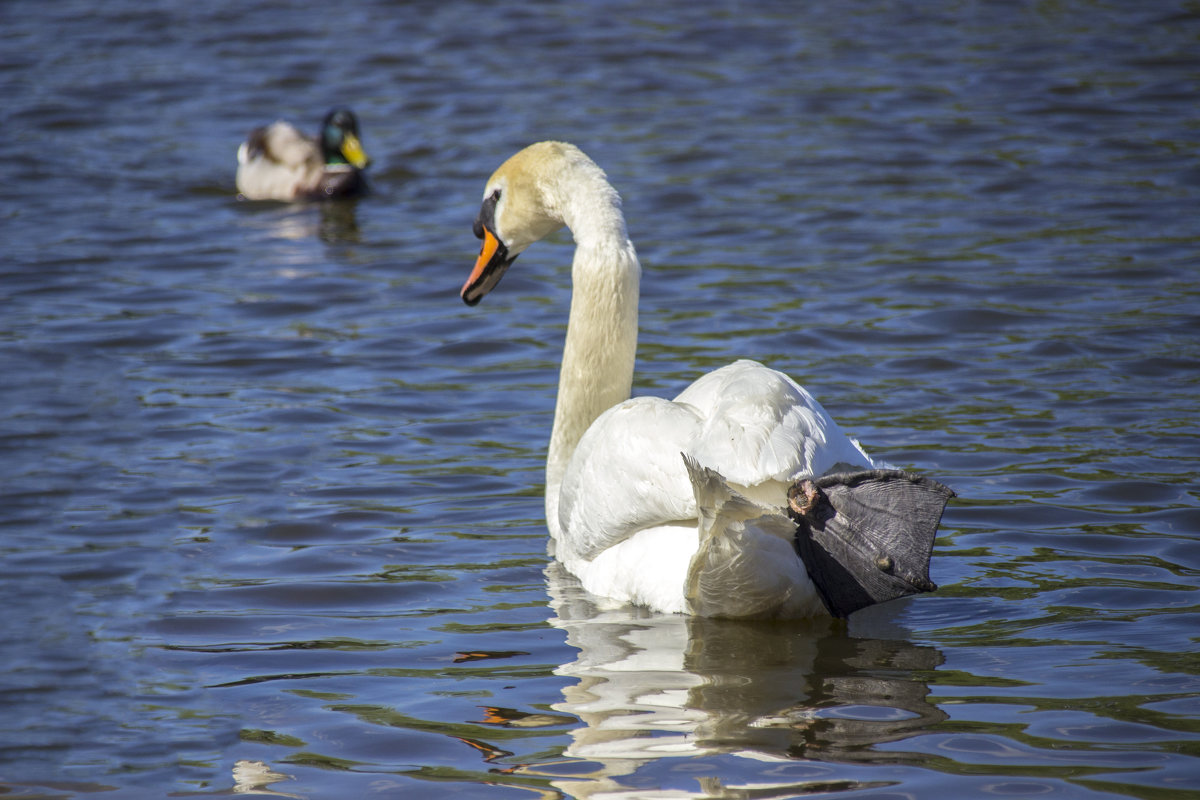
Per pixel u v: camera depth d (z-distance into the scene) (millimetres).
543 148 11531
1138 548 9891
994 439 12391
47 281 18609
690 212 21797
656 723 7328
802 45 34688
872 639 8508
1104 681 7668
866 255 19125
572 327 10984
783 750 6941
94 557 10148
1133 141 24891
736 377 8867
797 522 8352
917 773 6625
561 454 11008
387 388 14602
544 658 8352
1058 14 36938
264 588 9648
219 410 13797
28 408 13695
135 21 38812
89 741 7301
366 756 7090
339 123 24844
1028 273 17875
